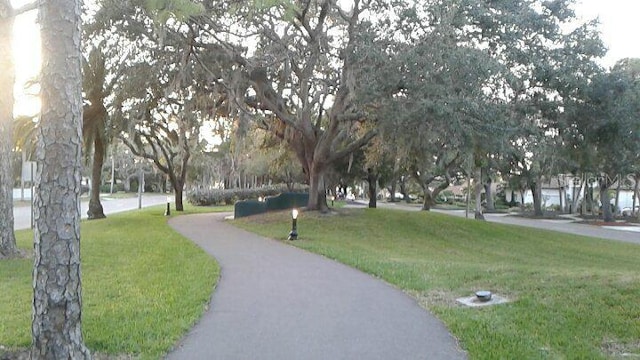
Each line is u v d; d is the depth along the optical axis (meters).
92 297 8.51
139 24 19.92
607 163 36.34
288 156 35.59
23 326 6.68
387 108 19.42
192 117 23.95
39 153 5.07
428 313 7.71
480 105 19.11
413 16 19.66
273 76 23.09
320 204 27.69
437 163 32.16
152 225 23.88
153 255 13.74
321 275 10.78
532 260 18.91
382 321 7.26
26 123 27.64
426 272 10.98
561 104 23.23
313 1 21.28
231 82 21.30
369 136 24.50
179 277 10.41
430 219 28.41
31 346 5.44
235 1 18.89
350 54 20.03
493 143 20.12
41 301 5.02
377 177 40.84
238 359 5.72
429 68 18.52
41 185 5.04
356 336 6.57
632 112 22.59
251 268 11.59
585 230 34.78
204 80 21.94
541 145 25.61
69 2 5.12
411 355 5.89
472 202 72.00
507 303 8.15
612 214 49.12
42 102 5.05
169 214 33.16
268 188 60.25
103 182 106.69
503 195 75.19
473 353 5.91
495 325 6.92
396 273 10.78
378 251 16.58
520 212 57.47
